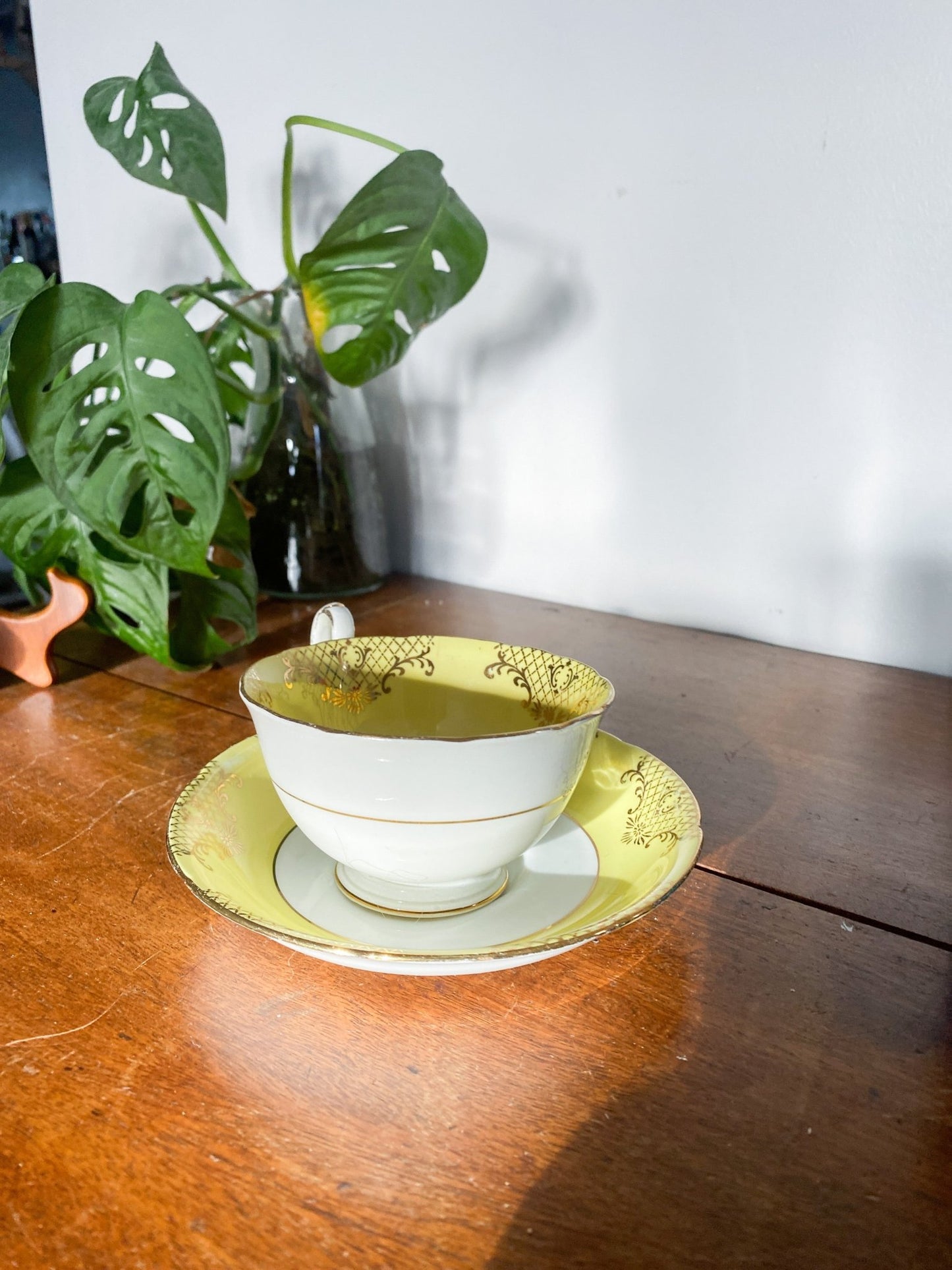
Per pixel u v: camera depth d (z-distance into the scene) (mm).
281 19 879
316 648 428
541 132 777
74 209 1089
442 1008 354
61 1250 258
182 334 575
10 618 670
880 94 647
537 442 854
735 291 731
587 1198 274
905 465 704
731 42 687
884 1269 253
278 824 438
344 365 701
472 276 693
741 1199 274
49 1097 310
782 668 730
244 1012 351
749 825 491
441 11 794
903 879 444
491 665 443
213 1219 268
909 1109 308
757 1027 345
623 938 396
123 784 529
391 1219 268
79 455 593
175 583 785
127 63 989
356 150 873
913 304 672
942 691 689
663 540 817
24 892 425
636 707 647
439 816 343
